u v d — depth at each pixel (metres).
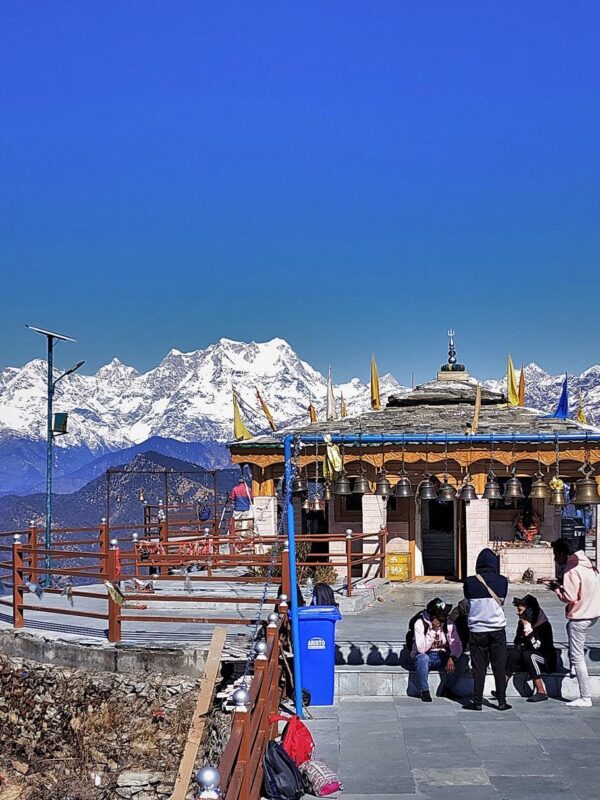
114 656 17.08
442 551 29.23
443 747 13.01
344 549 28.41
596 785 11.58
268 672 12.28
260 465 29.09
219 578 20.52
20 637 18.19
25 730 17.28
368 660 16.78
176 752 16.03
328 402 33.75
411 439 18.97
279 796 11.27
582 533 29.11
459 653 15.34
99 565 25.88
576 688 15.35
